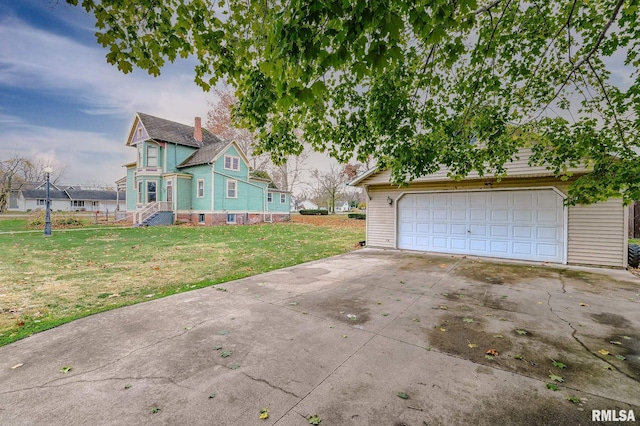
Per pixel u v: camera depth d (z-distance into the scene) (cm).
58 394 217
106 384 230
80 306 418
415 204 948
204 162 1911
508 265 711
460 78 435
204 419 192
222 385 229
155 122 2073
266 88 346
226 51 372
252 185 2197
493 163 518
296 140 500
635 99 352
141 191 2009
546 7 410
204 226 1798
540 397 214
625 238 656
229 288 504
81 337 314
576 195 391
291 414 197
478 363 262
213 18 350
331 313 387
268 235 1373
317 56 222
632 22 368
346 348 290
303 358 271
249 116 427
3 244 1002
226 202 2005
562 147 409
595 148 376
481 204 831
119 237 1219
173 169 2056
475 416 195
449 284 537
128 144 2117
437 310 400
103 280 564
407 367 256
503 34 417
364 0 192
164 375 243
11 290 495
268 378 238
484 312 392
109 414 196
